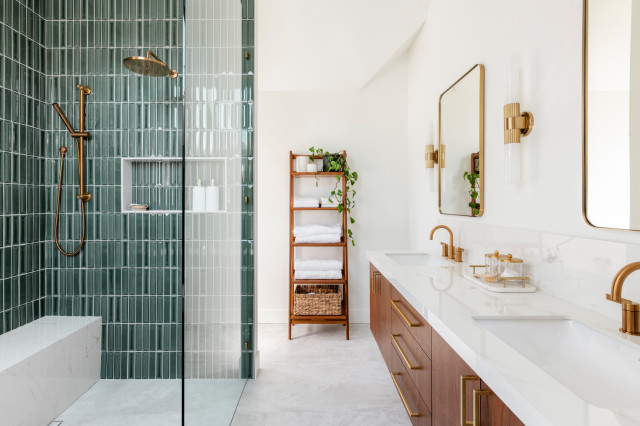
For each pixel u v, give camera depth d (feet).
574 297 4.69
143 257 9.07
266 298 13.24
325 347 11.01
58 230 9.07
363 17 10.32
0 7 7.87
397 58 13.07
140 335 9.11
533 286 5.54
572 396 2.42
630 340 3.36
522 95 6.06
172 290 9.09
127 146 9.06
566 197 5.01
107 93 9.05
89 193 9.05
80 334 8.27
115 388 8.66
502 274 5.65
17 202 8.35
